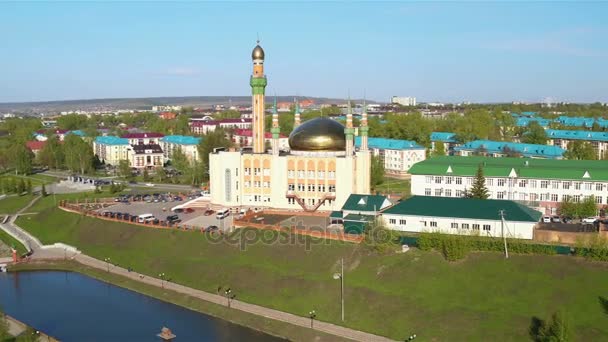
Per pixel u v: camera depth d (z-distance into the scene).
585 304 109.56
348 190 177.50
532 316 109.75
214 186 194.00
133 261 164.25
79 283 155.62
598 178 174.00
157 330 125.00
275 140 183.62
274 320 124.88
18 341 117.50
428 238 134.12
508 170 185.50
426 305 118.81
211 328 125.00
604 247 119.81
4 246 187.38
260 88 186.88
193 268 152.38
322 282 133.25
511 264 124.19
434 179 194.62
